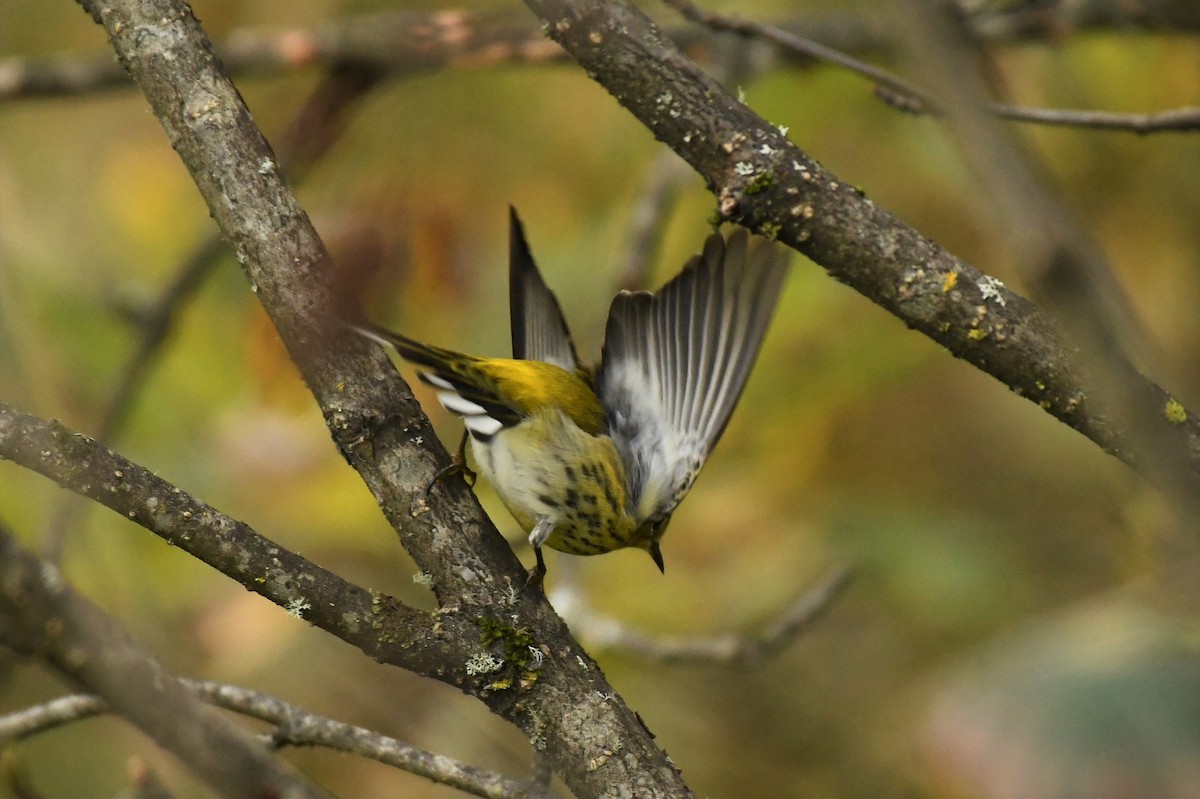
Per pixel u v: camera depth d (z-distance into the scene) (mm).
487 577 5363
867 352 11602
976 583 11656
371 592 5125
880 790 11617
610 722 5137
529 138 12633
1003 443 12773
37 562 3822
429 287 10688
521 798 5238
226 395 11195
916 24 2746
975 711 3719
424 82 12617
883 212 5398
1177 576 3830
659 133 5430
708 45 11141
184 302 10102
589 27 5391
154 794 5398
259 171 5441
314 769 11477
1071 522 12234
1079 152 12062
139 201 12164
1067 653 3746
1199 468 5000
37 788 10617
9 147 12242
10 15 12734
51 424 4809
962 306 5305
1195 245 12273
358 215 10516
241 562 4926
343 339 5527
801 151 5438
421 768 5340
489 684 5141
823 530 11812
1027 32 9984
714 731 12172
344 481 10820
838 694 12203
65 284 11477
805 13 11375
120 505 4820
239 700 5484
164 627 10656
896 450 12664
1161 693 3539
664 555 11688
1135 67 11500
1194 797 3355
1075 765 3510
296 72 10531
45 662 3793
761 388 11758
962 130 2736
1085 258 2855
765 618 11562
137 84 5535
